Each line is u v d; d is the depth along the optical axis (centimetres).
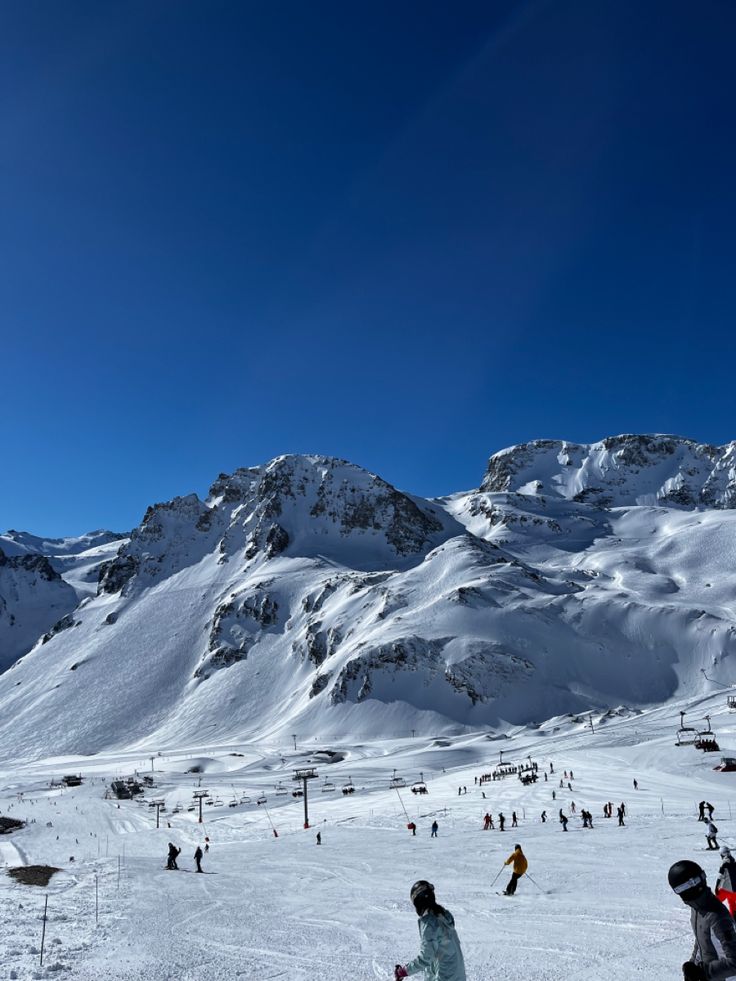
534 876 2386
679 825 3628
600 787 6475
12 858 4884
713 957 513
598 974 1119
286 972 1327
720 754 7800
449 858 3105
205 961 1460
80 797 12775
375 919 1877
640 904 1761
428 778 11506
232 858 3950
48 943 1705
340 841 4428
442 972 687
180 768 17262
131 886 2817
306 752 17688
